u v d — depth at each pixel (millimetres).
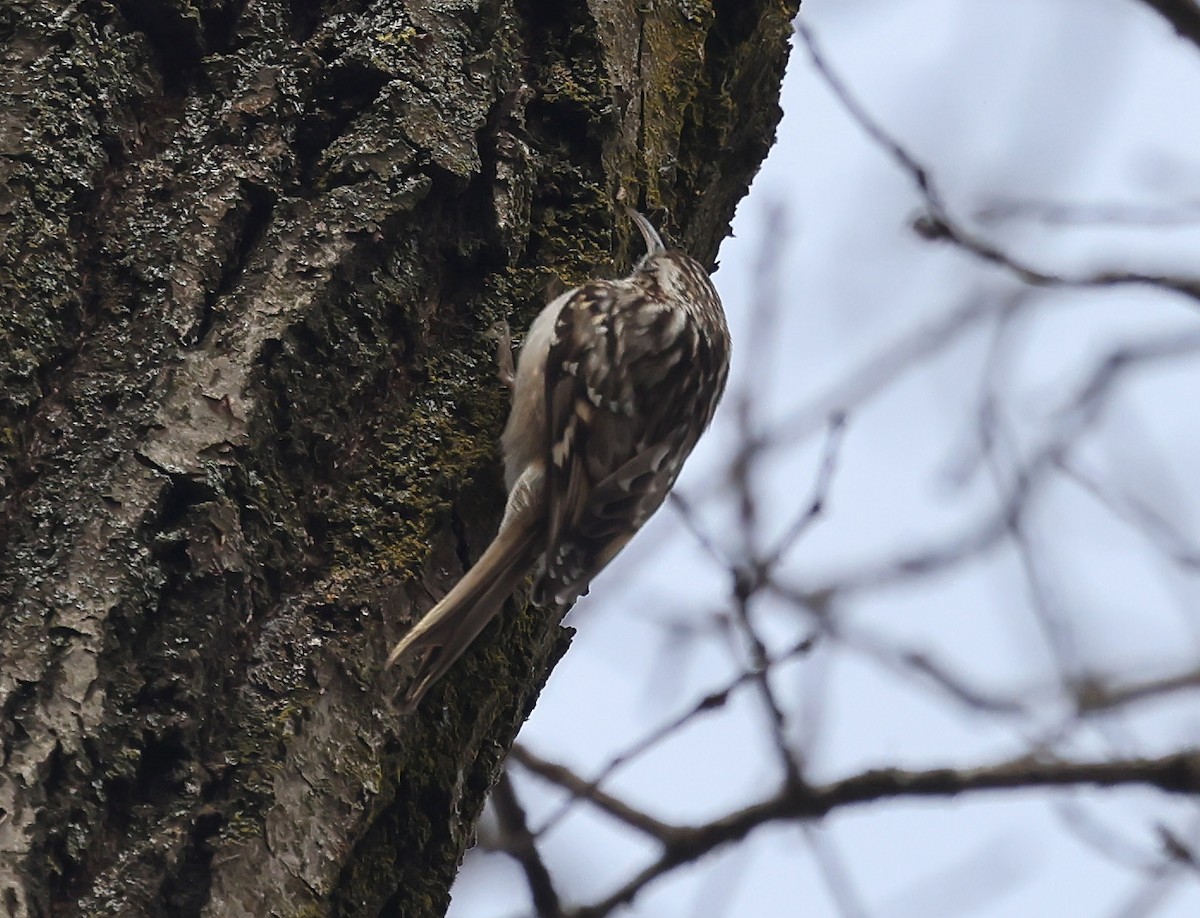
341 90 5531
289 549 4891
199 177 5203
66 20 5160
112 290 4984
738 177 7602
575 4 6230
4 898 3957
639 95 6441
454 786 5211
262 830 4430
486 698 5484
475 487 5504
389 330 5352
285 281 5098
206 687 4492
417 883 5023
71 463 4652
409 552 5133
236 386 4840
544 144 6156
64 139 5039
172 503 4637
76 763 4188
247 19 5531
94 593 4391
